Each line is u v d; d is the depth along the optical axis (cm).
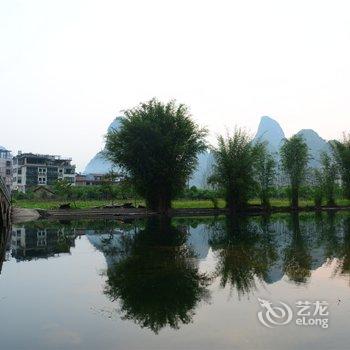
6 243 2498
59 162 11362
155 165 4909
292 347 764
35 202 7112
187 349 770
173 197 5347
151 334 852
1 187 3089
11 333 870
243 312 989
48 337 844
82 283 1344
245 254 1894
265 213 5369
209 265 1633
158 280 1368
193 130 5150
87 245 2356
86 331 877
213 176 5484
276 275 1398
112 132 5144
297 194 5916
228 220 4209
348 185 6209
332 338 804
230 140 5441
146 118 5053
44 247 2302
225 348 769
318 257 1764
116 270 1564
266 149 5675
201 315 973
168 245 2269
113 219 4572
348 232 2800
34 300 1132
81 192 7856
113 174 5831
